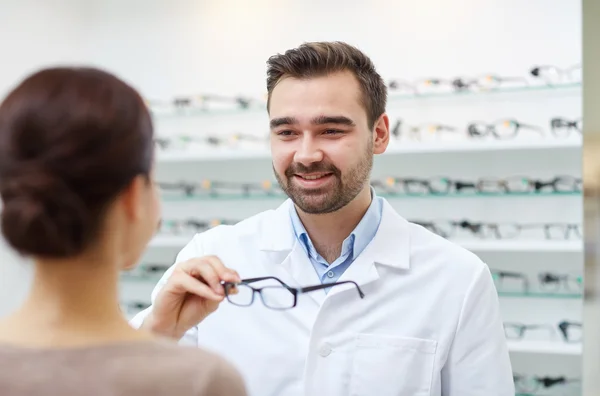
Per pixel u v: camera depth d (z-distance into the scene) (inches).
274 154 51.1
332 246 54.6
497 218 110.8
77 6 134.6
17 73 119.4
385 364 51.0
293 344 52.7
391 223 56.4
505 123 109.0
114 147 25.5
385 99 54.9
